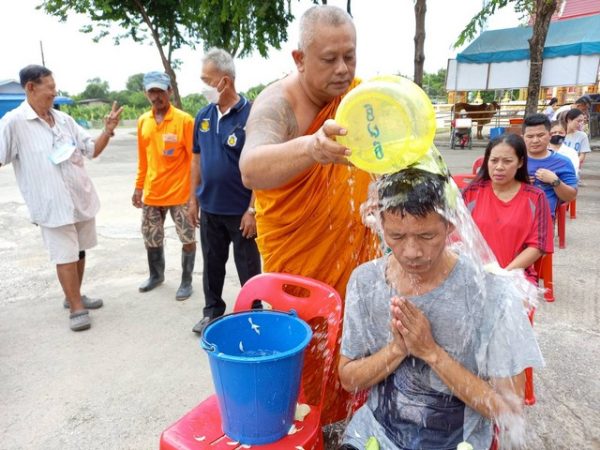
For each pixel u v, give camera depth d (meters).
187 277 4.30
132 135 26.45
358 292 1.61
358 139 1.37
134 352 3.38
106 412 2.73
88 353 3.38
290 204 2.08
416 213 1.31
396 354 1.48
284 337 1.83
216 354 1.55
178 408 2.76
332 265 2.21
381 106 1.32
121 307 4.14
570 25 13.08
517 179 2.81
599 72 12.76
